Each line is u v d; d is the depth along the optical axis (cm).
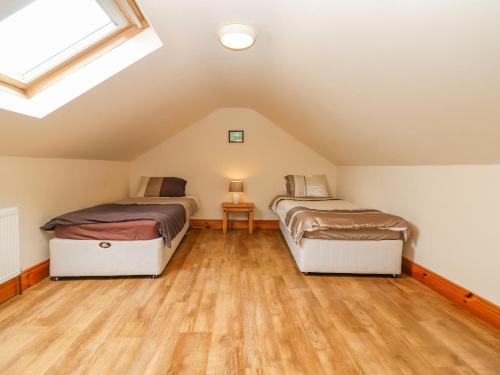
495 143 162
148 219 249
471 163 200
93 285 233
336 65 187
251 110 462
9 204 216
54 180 269
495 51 110
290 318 185
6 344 154
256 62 244
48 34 163
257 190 471
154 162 463
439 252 231
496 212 181
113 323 176
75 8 155
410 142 226
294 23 161
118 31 183
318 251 258
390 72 161
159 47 194
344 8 133
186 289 228
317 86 233
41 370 135
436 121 177
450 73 134
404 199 281
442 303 210
